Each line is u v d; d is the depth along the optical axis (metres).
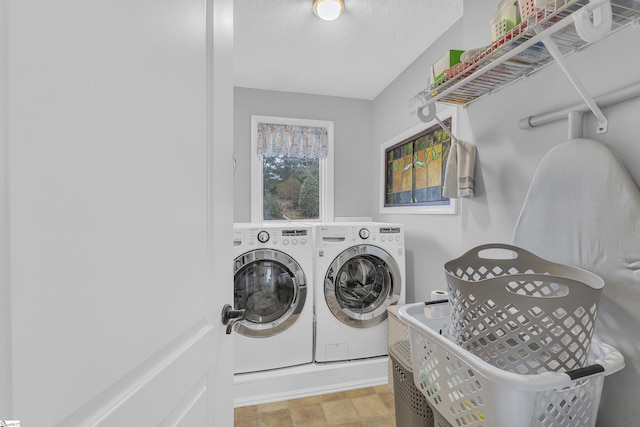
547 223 0.96
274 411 1.80
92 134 0.36
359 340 2.14
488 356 0.72
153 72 0.47
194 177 0.60
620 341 0.77
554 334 0.67
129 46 0.42
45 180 0.31
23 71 0.29
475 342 0.75
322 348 2.09
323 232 2.12
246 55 2.36
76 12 0.34
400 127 2.67
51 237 0.31
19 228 0.28
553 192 0.95
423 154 2.40
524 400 0.61
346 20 1.93
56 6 0.32
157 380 0.48
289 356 2.03
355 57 2.39
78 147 0.34
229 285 0.79
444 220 2.09
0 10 0.27
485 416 0.65
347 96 3.19
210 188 0.68
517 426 0.61
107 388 0.38
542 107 1.08
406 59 2.42
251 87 2.96
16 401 0.28
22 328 0.29
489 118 1.32
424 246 2.31
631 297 0.75
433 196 2.27
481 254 1.36
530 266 0.95
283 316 2.04
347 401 1.90
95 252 0.36
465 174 1.39
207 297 0.67
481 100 1.36
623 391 0.76
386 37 2.11
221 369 0.75
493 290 0.71
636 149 0.79
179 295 0.55
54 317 0.32
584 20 0.61
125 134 0.41
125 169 0.41
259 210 3.01
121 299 0.40
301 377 1.97
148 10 0.46
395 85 2.76
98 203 0.37
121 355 0.40
